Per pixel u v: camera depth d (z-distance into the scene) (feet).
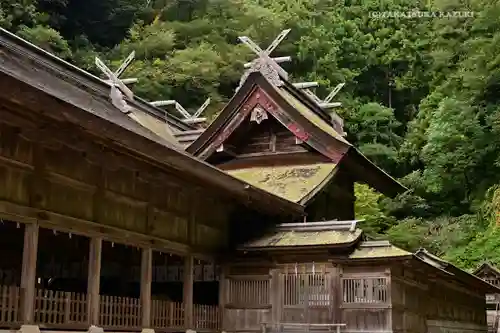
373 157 191.42
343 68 227.20
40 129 32.65
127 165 40.29
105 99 64.80
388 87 233.35
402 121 226.38
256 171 68.03
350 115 198.29
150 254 44.37
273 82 70.18
